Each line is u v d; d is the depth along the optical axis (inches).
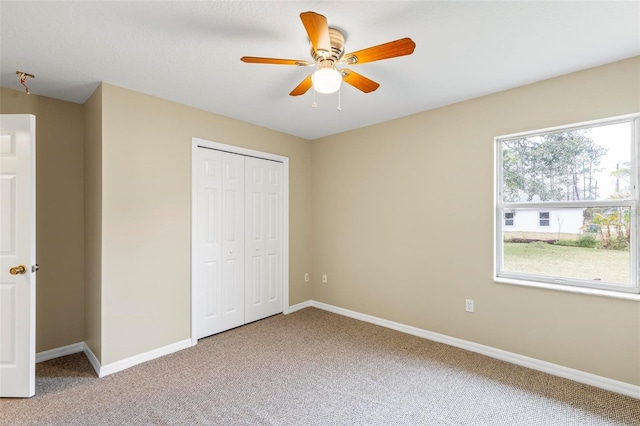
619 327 84.2
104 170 96.0
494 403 80.6
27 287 84.3
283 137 155.4
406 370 97.7
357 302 147.9
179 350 112.3
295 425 72.3
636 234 85.4
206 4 62.0
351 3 62.0
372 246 141.9
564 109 93.2
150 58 82.8
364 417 75.3
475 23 68.6
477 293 110.4
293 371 97.3
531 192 103.1
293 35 73.0
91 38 73.3
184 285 115.1
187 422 73.1
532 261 102.9
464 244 113.6
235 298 135.7
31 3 60.4
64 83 97.4
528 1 61.4
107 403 80.5
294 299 161.0
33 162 85.4
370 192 142.6
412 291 128.0
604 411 76.8
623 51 80.0
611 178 89.4
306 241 167.5
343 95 108.7
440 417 75.2
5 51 78.7
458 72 91.7
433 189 121.6
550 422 73.2
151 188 106.7
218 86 100.3
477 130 110.4
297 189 163.0
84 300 113.5
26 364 83.4
